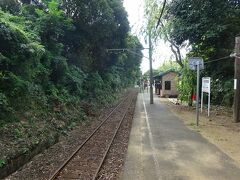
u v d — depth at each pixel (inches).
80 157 462.9
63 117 689.6
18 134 453.7
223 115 887.7
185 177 355.6
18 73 563.2
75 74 924.0
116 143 561.9
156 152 468.1
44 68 684.1
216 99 1190.9
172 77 1910.7
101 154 481.1
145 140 557.3
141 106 1269.7
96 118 890.1
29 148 430.6
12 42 523.5
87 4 944.9
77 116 783.1
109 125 773.9
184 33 1069.8
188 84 1213.7
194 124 732.7
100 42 1149.7
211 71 1211.2
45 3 823.1
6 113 488.4
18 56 540.7
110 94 1526.8
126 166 399.2
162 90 1920.5
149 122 785.6
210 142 535.5
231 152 466.3
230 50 1080.8
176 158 434.0
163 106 1256.2
